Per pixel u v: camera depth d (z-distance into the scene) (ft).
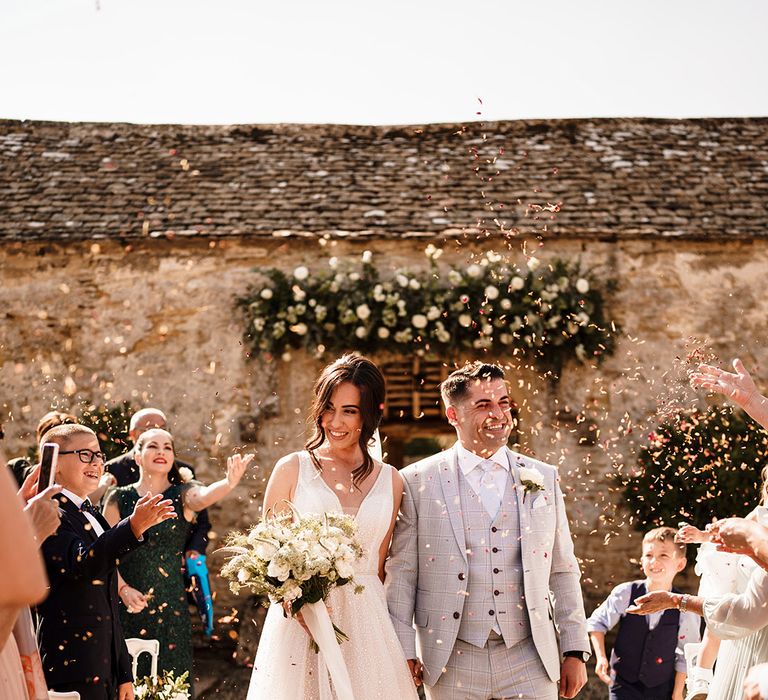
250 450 28.91
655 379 29.04
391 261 29.58
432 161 32.83
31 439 29.14
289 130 34.40
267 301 29.04
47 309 29.63
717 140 34.01
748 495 27.22
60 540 12.51
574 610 13.05
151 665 16.60
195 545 18.37
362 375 12.74
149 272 29.71
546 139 33.78
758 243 29.66
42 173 32.22
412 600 12.63
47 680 12.50
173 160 32.96
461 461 13.14
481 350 28.89
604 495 28.40
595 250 29.58
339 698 11.12
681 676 15.34
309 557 11.09
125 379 29.35
